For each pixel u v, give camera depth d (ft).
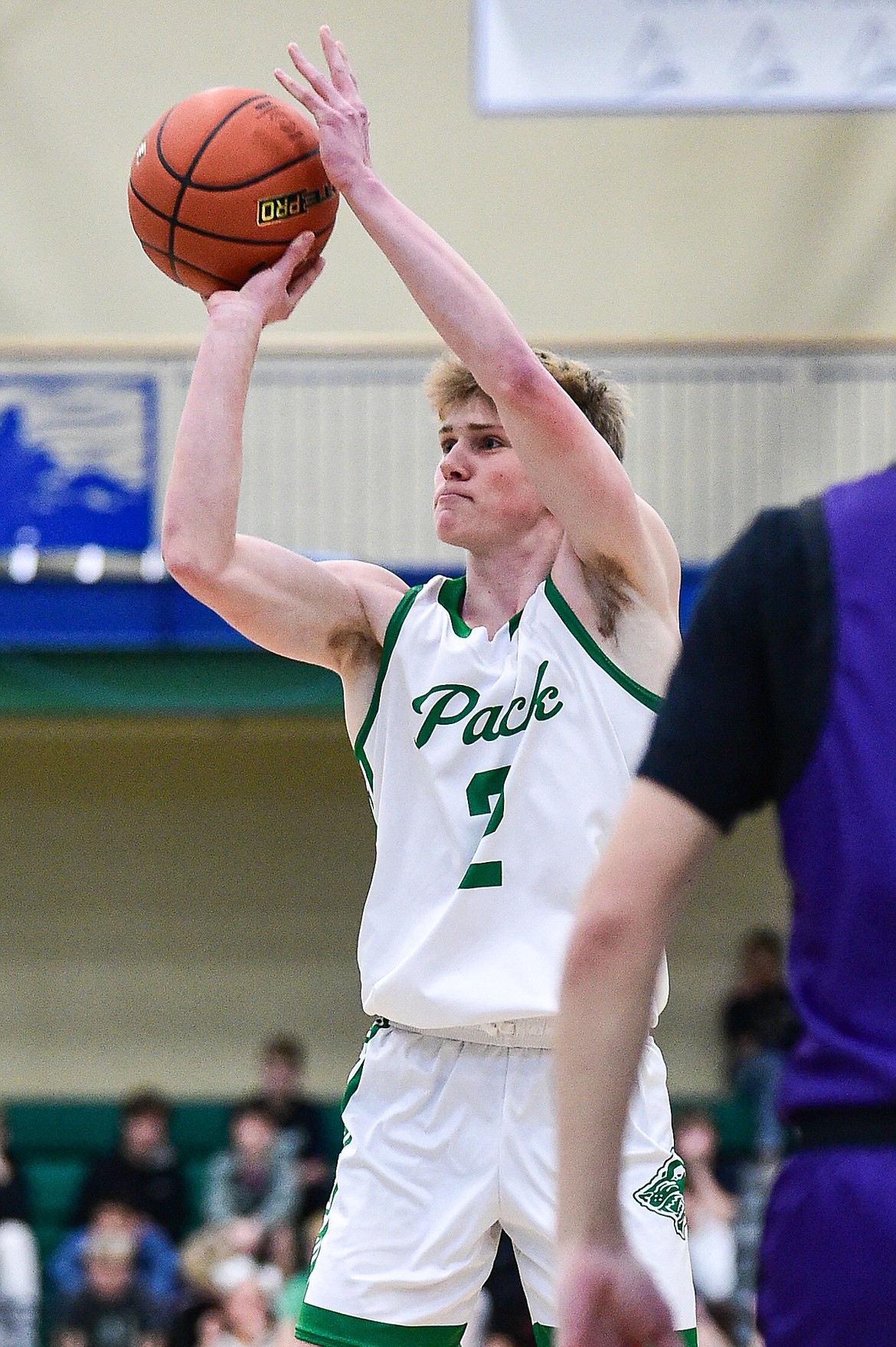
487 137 114.73
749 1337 72.43
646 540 25.61
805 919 14.34
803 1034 14.29
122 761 115.65
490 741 26.03
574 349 103.86
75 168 114.73
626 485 24.91
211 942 114.42
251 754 115.96
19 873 114.73
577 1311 13.75
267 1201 83.92
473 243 114.32
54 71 115.24
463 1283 25.30
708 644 14.75
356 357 105.19
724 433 102.99
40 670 97.50
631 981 14.05
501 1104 25.26
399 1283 24.95
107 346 104.22
